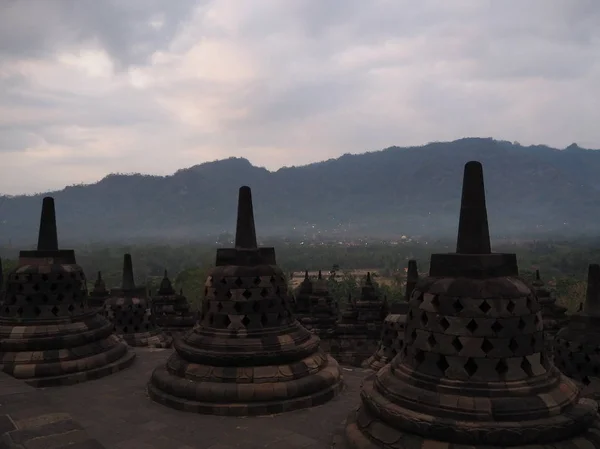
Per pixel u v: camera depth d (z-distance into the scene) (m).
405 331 8.87
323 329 24.25
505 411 7.34
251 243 12.78
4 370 13.07
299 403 11.39
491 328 7.81
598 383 11.96
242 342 11.76
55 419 8.87
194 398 11.29
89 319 14.89
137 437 9.87
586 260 120.12
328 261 161.12
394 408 7.82
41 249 14.63
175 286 74.19
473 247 8.35
